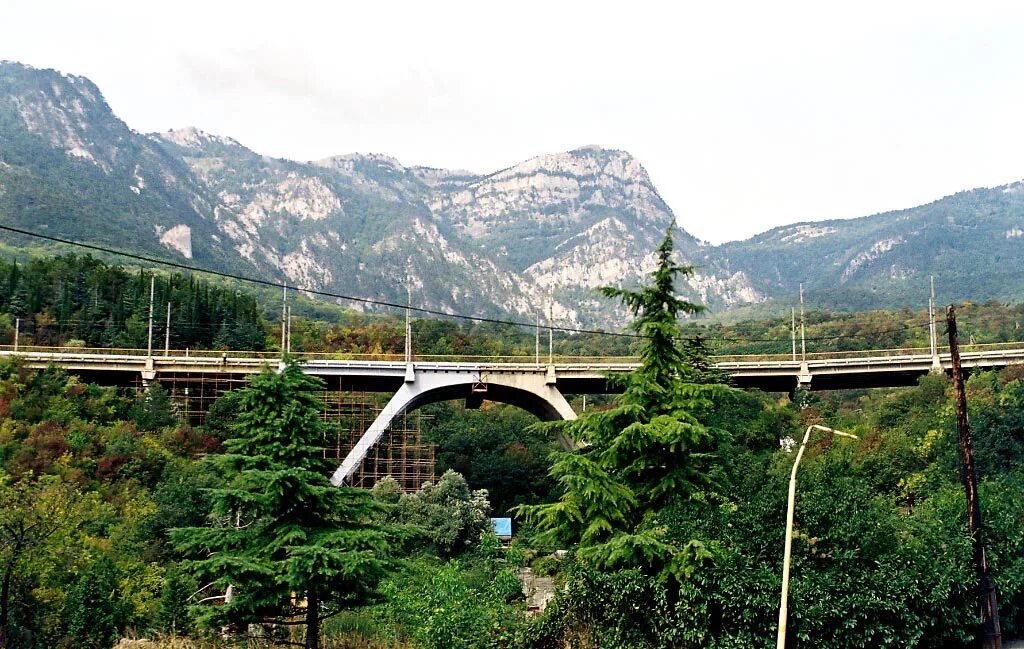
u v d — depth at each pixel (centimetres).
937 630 2612
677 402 2669
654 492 2622
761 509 2489
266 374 2602
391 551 2608
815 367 8269
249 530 2508
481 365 8131
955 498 3131
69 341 10338
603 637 2533
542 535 2692
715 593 2388
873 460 4944
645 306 2823
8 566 3416
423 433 10381
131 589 4034
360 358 8569
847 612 2411
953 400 5850
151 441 6788
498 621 2823
